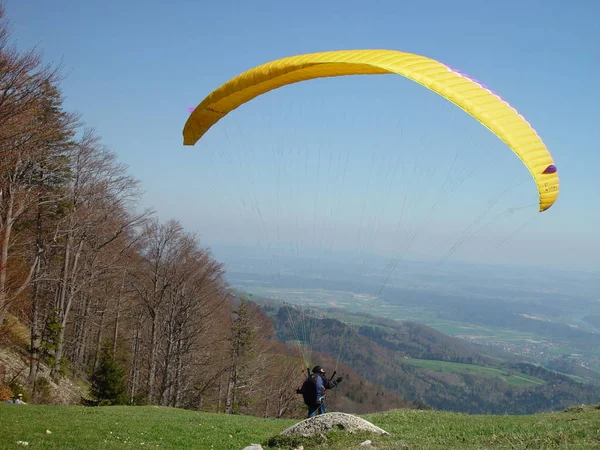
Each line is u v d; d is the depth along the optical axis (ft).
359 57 35.81
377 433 38.70
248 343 135.54
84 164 104.73
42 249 104.53
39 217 98.94
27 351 111.14
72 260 123.44
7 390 80.38
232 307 182.60
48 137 83.97
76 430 50.31
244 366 136.15
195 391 137.80
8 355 103.50
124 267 128.47
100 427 52.80
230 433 54.54
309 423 39.34
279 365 157.07
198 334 130.93
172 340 122.31
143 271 143.33
